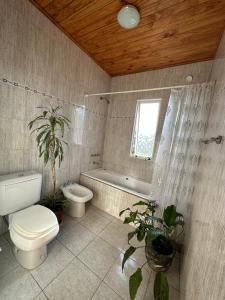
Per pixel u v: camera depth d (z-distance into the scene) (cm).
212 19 152
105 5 157
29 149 188
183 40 186
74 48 222
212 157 113
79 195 235
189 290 104
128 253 132
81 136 263
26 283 128
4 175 166
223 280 55
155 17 161
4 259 146
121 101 299
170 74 242
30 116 183
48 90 198
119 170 309
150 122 273
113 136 314
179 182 187
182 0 138
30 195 176
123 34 193
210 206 93
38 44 176
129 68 269
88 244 180
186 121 182
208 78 210
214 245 72
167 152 195
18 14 153
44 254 152
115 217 238
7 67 154
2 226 173
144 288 137
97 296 126
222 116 106
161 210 195
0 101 154
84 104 259
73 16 176
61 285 130
